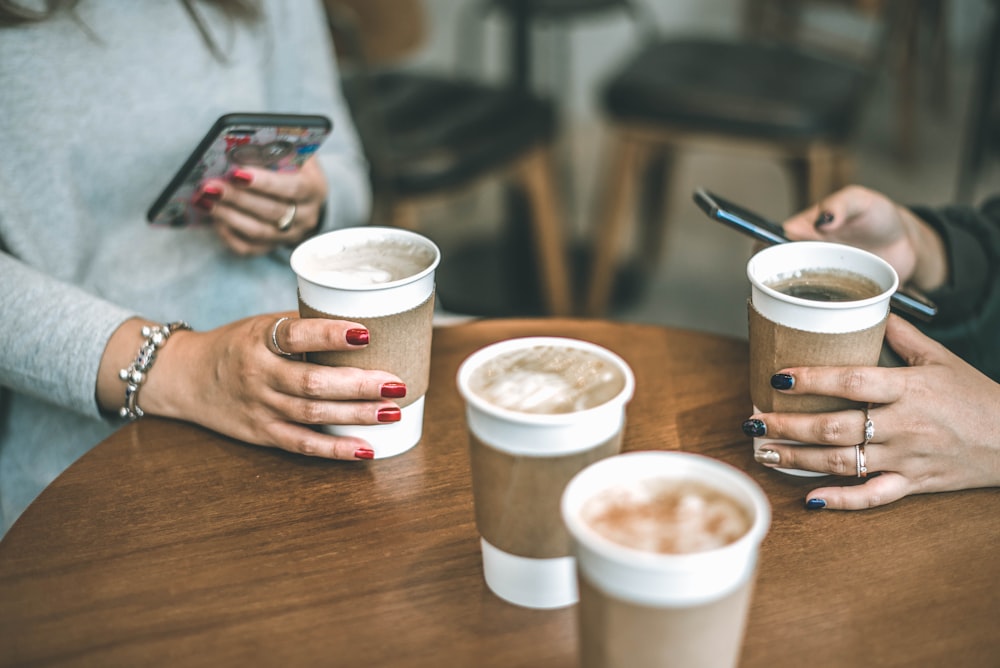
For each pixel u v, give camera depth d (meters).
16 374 0.95
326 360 0.80
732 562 0.48
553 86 3.90
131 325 0.94
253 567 0.72
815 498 0.76
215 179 1.05
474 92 2.24
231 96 1.22
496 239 3.12
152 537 0.76
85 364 0.92
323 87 1.38
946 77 3.81
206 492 0.81
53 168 1.09
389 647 0.64
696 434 0.88
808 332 0.74
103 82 1.11
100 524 0.77
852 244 1.00
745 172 3.62
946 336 1.02
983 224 1.08
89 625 0.67
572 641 0.65
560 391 0.64
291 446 0.84
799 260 0.82
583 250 3.02
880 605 0.67
